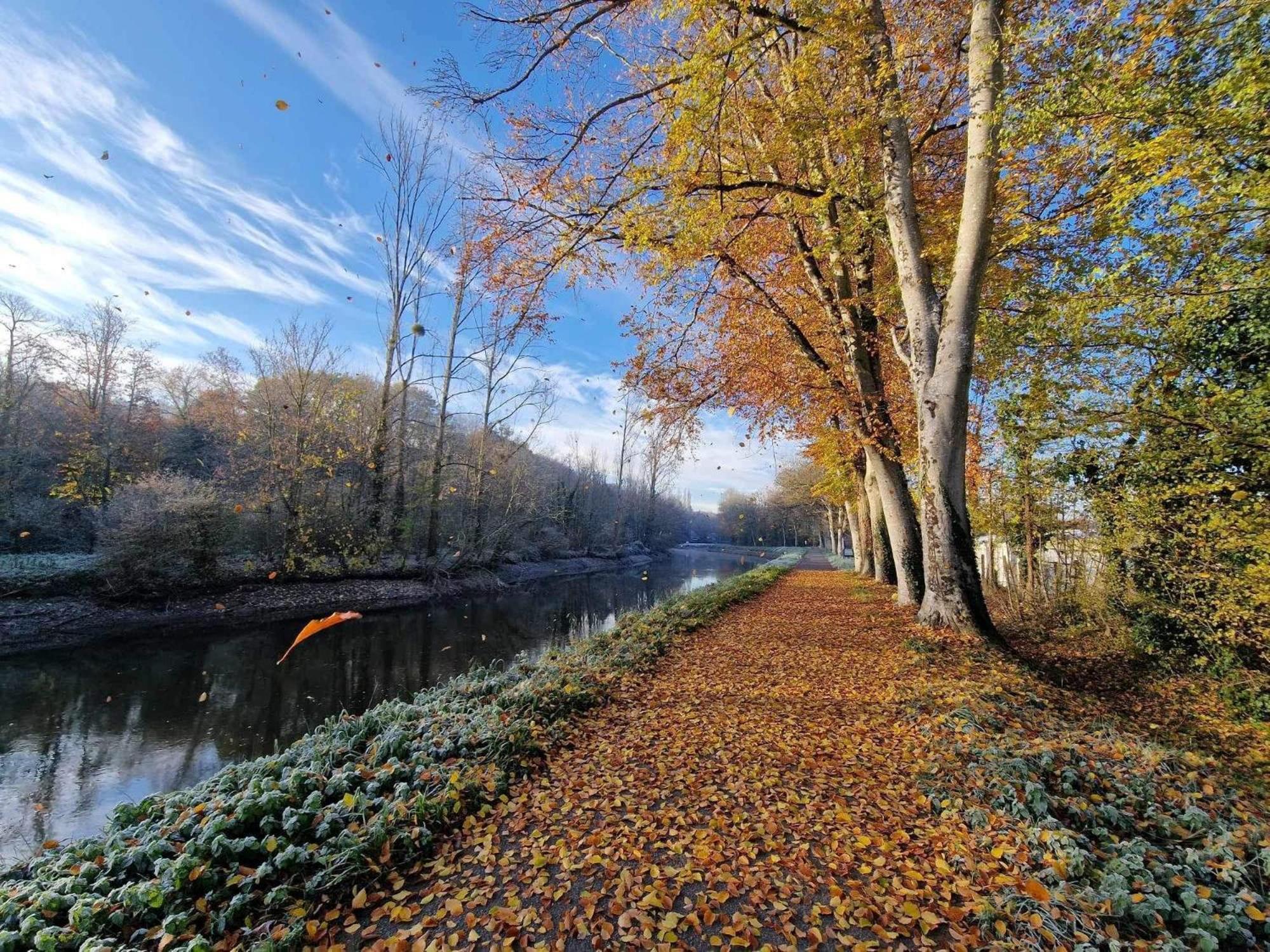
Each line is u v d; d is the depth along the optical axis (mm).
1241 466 5855
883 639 8344
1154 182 4441
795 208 8766
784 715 5660
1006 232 7684
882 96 7516
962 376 7324
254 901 2824
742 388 12656
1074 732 4582
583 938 2691
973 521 11297
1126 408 6625
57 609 13906
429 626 16375
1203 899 2414
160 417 31359
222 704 9367
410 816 3516
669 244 8250
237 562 18031
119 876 2920
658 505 64500
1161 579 7145
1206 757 4270
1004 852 3006
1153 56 4633
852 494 23906
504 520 27953
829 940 2609
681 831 3584
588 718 5738
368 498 22531
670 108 6977
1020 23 6176
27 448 21734
